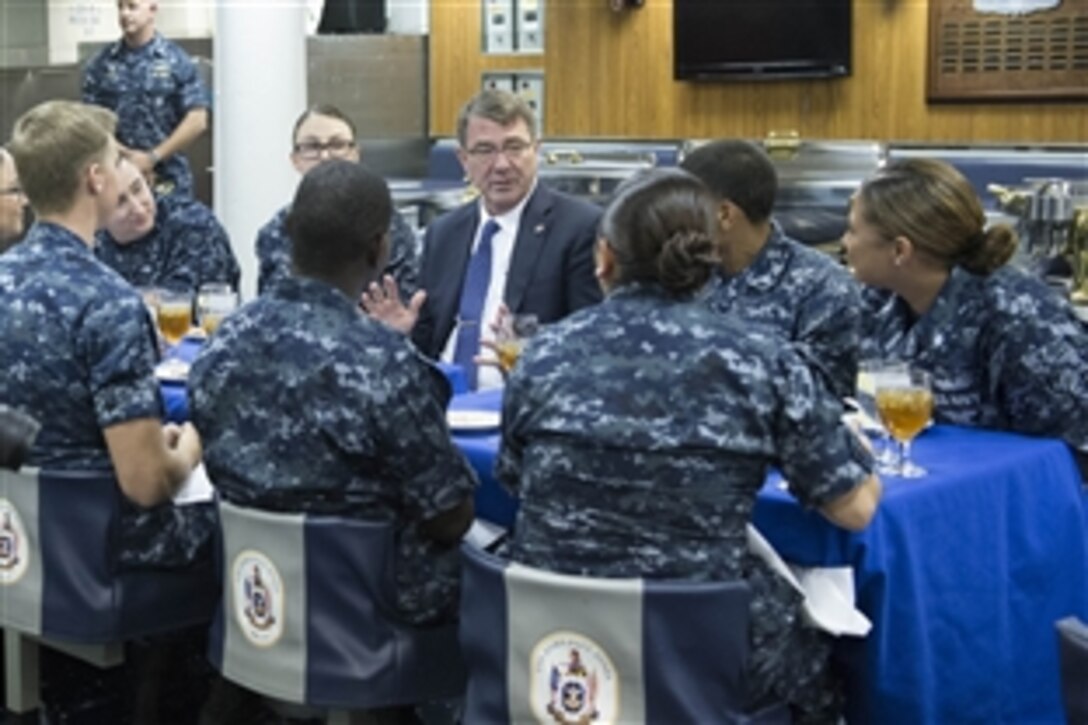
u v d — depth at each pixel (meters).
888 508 2.07
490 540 2.34
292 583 2.12
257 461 2.14
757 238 2.73
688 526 1.85
